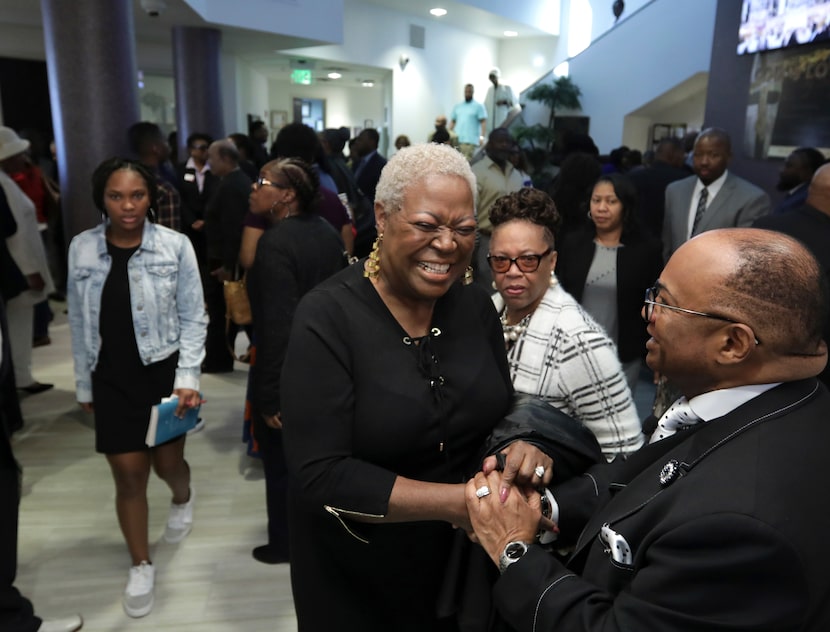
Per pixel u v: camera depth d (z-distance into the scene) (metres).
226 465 3.36
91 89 4.29
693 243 0.89
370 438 1.12
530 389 1.46
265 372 2.22
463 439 1.22
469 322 1.27
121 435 2.17
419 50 12.23
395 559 1.23
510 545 1.01
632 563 0.86
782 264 0.82
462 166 1.08
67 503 2.97
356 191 4.81
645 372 4.62
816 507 0.73
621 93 9.68
